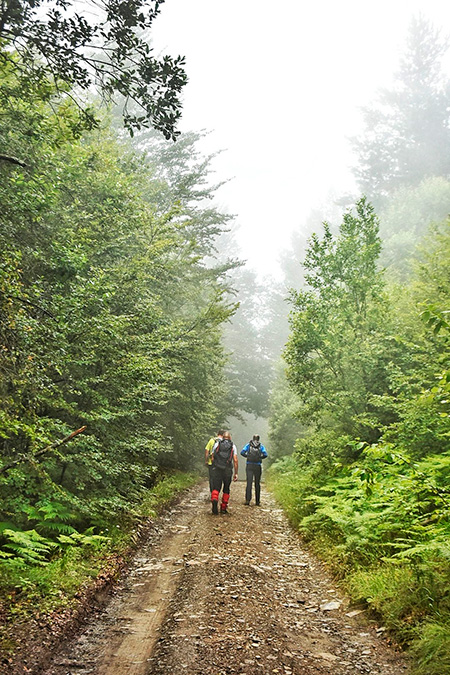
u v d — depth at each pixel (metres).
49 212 8.48
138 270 10.06
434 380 8.69
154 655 3.94
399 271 19.19
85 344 7.87
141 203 11.37
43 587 5.00
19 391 5.95
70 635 4.30
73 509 7.63
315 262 11.65
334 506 8.39
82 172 9.23
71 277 8.12
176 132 4.89
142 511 9.88
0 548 6.21
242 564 6.66
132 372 8.55
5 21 4.39
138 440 9.14
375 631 4.52
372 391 10.59
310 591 5.79
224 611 4.85
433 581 4.64
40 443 6.97
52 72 4.87
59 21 4.38
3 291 5.55
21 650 3.77
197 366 16.53
